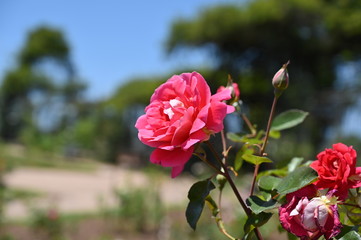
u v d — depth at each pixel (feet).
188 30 58.70
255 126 3.72
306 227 2.31
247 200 2.65
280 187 2.54
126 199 21.84
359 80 50.72
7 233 18.99
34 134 82.07
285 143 35.68
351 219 2.82
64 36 136.36
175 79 2.74
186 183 38.83
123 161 73.41
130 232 20.77
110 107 84.02
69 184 42.14
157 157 2.56
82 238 19.54
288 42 54.95
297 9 51.31
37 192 34.55
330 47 53.42
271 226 12.12
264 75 56.80
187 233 17.10
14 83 122.11
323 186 2.55
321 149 48.67
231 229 13.10
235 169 3.29
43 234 19.72
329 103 51.52
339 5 51.19
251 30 54.65
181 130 2.45
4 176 40.14
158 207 22.16
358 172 2.54
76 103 115.34
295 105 52.37
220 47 58.85
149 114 2.64
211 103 2.50
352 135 46.26
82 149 87.25
